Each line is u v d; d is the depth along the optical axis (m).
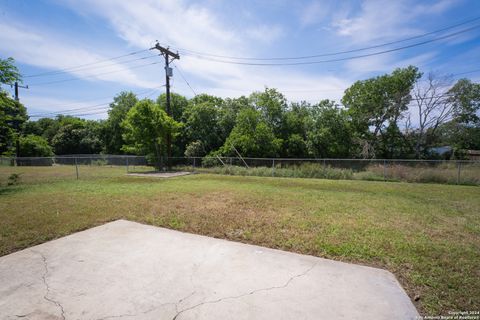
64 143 37.72
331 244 3.70
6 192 8.52
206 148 23.47
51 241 3.84
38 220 5.00
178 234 4.17
